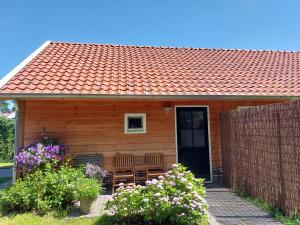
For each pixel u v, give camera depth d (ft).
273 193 21.27
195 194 18.11
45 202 21.12
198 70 36.83
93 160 29.27
